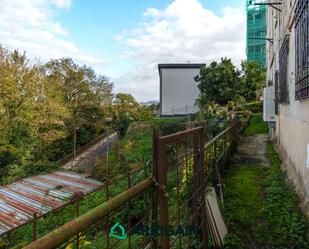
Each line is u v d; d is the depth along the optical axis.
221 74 21.67
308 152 3.83
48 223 4.85
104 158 18.73
